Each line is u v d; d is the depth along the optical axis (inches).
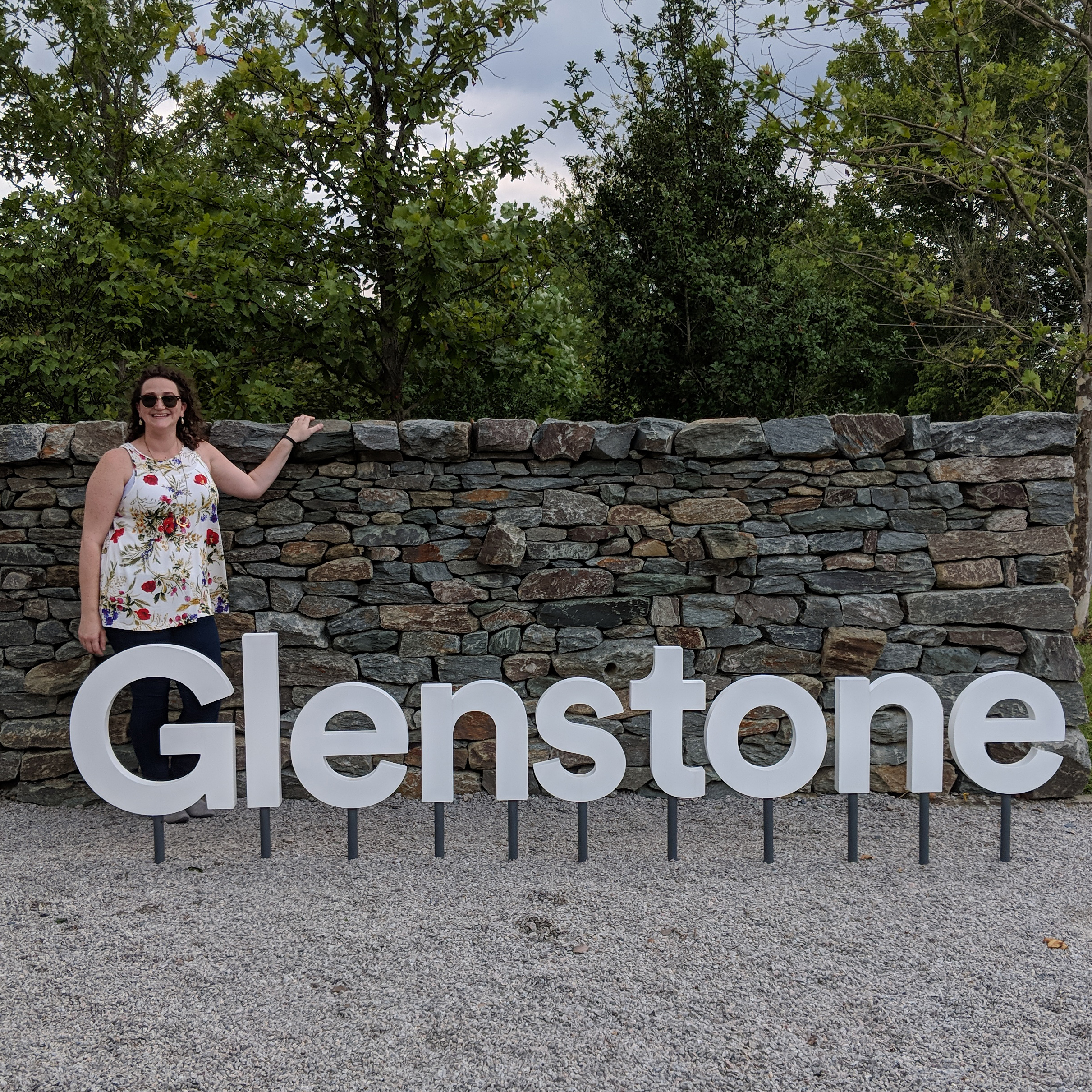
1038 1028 92.5
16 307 321.1
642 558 171.0
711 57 377.1
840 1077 84.0
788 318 408.2
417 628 169.3
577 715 171.2
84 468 166.1
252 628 168.2
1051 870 135.9
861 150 286.8
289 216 286.7
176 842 146.3
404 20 279.6
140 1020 93.1
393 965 104.3
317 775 135.3
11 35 428.5
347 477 168.6
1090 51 291.9
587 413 442.3
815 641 171.8
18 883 129.0
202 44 278.1
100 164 429.4
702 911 119.5
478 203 272.2
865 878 132.2
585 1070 84.7
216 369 295.0
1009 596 170.7
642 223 436.5
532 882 129.3
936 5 243.4
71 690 167.5
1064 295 566.9
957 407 683.4
